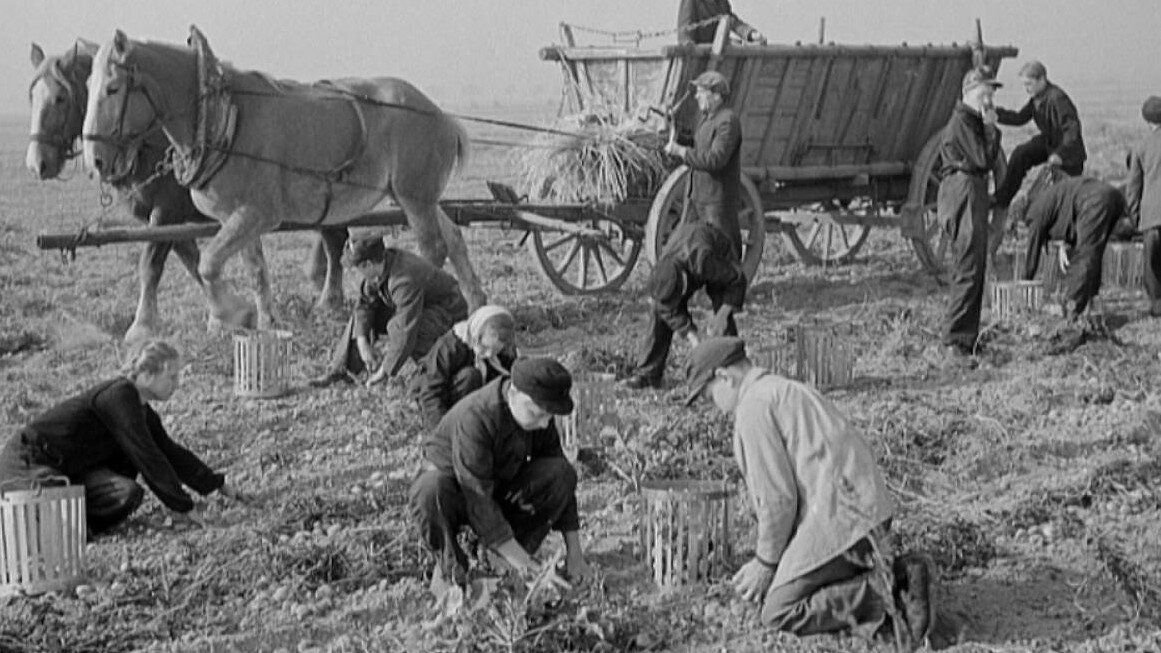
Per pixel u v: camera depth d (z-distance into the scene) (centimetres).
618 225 1310
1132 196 1345
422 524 624
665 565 657
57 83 1105
